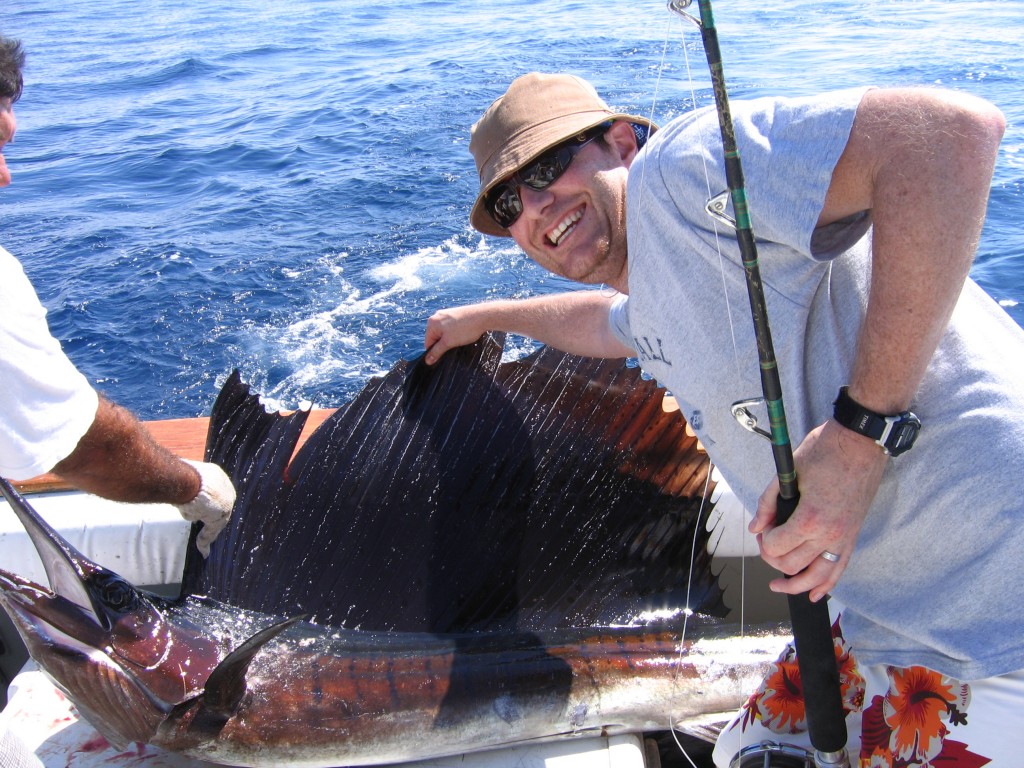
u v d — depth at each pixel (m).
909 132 1.11
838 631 1.70
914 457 1.31
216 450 2.08
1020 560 1.27
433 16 19.52
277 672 1.88
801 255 1.28
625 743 1.91
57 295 6.16
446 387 2.11
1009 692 1.33
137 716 1.79
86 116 12.38
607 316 1.99
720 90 1.13
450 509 2.05
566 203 1.59
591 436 2.10
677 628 2.05
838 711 1.53
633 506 2.10
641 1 18.89
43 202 8.48
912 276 1.14
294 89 13.15
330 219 7.59
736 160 1.16
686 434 2.05
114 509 2.21
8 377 1.37
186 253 6.86
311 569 2.01
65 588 1.77
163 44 18.91
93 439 1.57
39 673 2.06
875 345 1.19
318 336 5.47
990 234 5.64
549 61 13.23
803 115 1.18
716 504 2.19
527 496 2.10
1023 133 7.74
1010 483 1.26
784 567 1.36
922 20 14.23
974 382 1.29
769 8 16.58
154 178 9.13
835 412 1.26
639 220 1.38
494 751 1.92
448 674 1.93
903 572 1.38
